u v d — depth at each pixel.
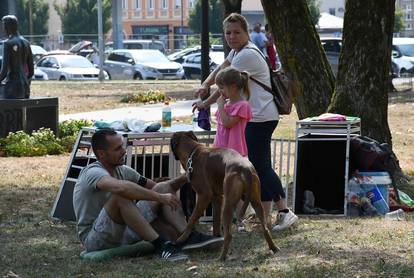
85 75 43.72
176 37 70.62
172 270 7.26
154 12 80.50
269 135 8.76
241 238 8.44
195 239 7.82
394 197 9.84
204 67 13.99
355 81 11.33
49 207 10.41
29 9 69.94
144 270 7.29
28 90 17.08
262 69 8.63
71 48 59.62
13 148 15.16
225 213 7.42
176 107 24.78
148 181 8.10
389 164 9.79
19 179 12.54
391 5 11.30
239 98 8.36
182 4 76.06
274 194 8.79
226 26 8.66
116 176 7.98
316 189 9.90
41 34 73.62
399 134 17.83
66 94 31.59
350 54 11.39
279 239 8.38
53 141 15.78
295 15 11.96
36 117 16.56
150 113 22.84
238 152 8.22
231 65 8.65
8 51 16.70
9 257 7.94
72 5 70.62
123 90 34.00
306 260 7.55
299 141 9.77
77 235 8.73
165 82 40.44
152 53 45.69
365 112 11.30
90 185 7.75
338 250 7.90
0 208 10.38
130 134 9.01
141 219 7.70
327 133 9.62
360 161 9.71
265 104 8.65
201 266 7.37
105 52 52.88
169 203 7.66
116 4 56.56
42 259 7.84
